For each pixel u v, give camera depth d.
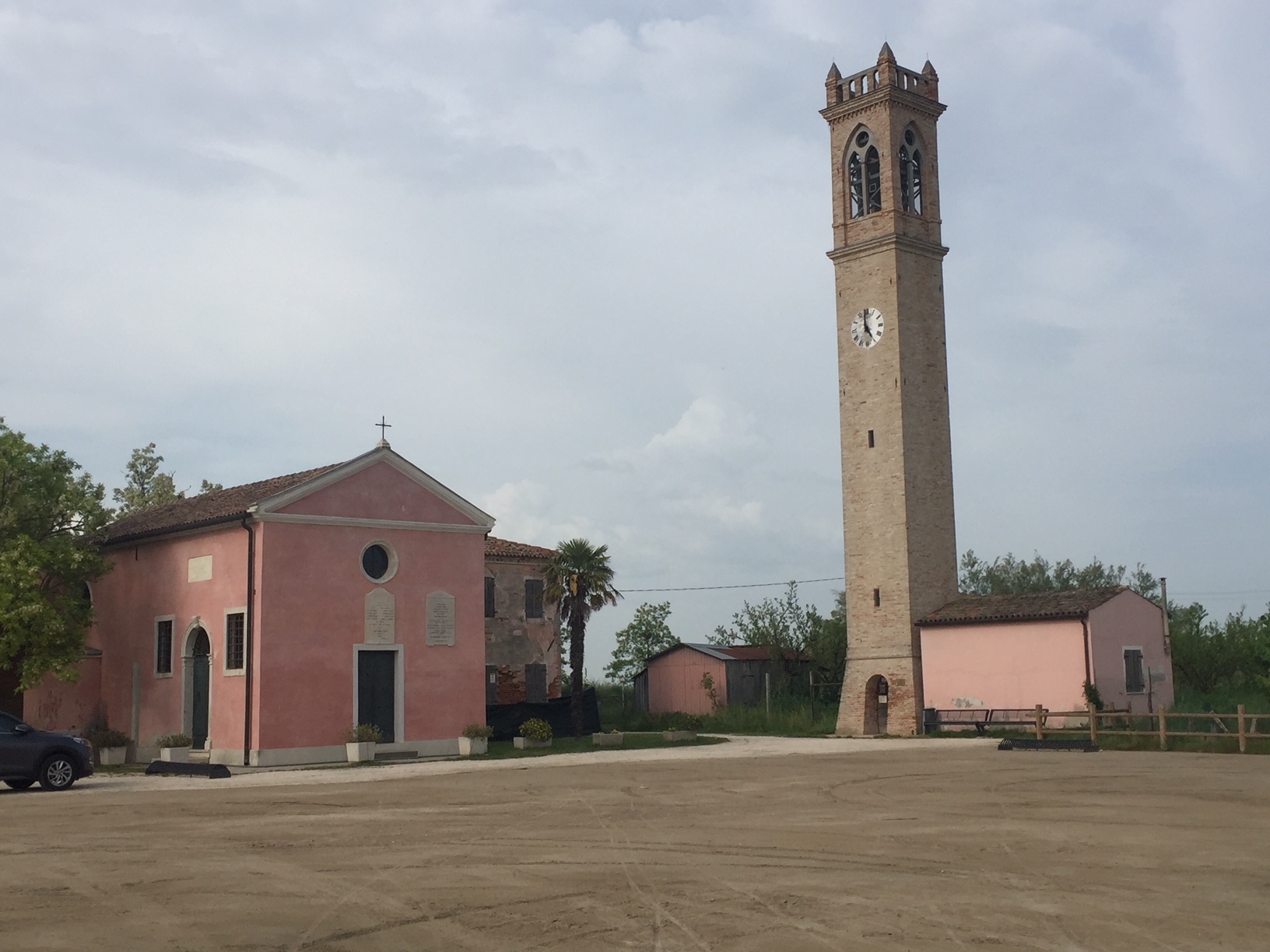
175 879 12.95
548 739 38.44
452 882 12.65
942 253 47.75
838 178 48.25
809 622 61.47
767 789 22.45
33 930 10.52
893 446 45.34
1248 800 19.61
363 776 27.02
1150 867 13.19
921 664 44.38
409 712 33.97
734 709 53.09
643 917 10.87
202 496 40.75
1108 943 9.76
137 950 9.79
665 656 60.56
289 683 31.81
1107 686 40.62
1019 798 20.19
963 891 11.88
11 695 36.62
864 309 46.78
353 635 33.12
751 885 12.34
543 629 54.09
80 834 16.66
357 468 33.66
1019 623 41.88
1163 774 24.75
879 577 45.38
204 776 27.69
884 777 24.59
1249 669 55.66
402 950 9.78
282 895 12.00
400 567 34.31
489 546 53.44
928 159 48.22
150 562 36.16
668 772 26.66
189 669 34.19
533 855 14.45
